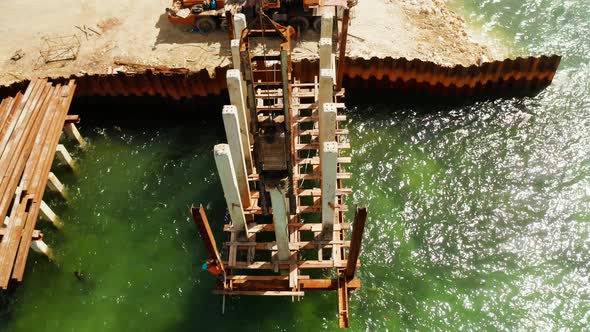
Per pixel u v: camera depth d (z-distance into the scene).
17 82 23.33
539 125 22.84
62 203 21.58
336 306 18.02
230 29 19.92
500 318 17.61
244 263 17.16
